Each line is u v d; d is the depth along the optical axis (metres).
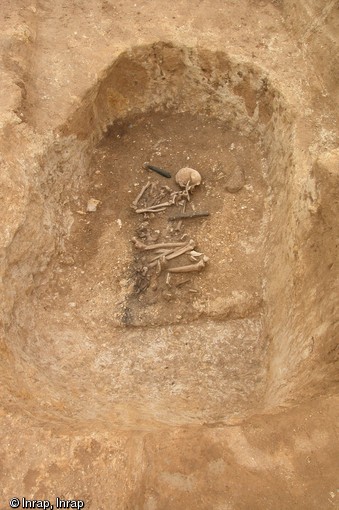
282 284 2.41
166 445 1.66
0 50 2.71
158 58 3.01
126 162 3.14
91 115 2.96
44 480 1.67
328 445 1.64
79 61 2.87
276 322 2.41
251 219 2.88
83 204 2.96
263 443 1.65
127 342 2.57
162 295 2.70
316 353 1.94
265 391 2.25
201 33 2.94
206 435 1.67
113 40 2.95
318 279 2.10
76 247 2.84
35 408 1.95
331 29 2.63
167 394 2.32
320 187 2.16
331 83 2.63
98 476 1.66
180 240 2.87
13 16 2.91
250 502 1.54
